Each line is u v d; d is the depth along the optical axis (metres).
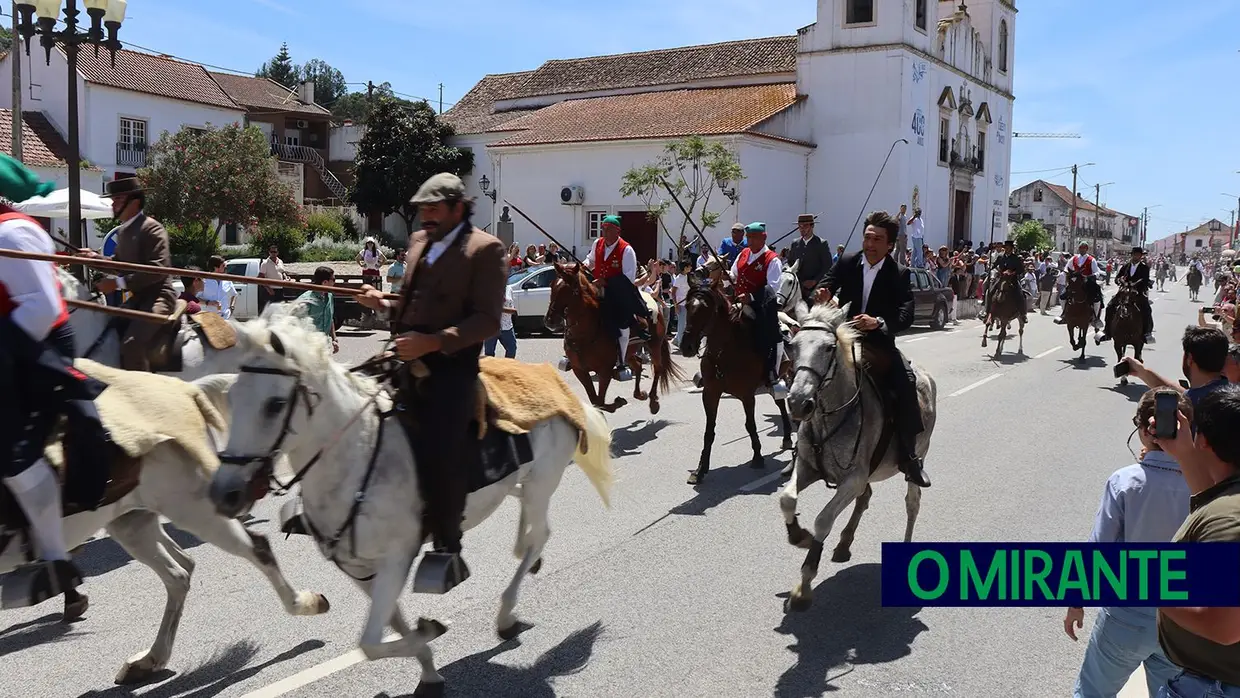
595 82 42.28
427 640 4.16
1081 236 118.62
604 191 33.12
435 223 4.22
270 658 4.88
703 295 8.70
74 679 4.64
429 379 4.14
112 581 6.01
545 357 17.88
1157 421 3.04
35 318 3.82
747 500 8.08
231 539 4.64
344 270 28.66
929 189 37.41
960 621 5.48
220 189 30.27
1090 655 3.52
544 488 5.10
